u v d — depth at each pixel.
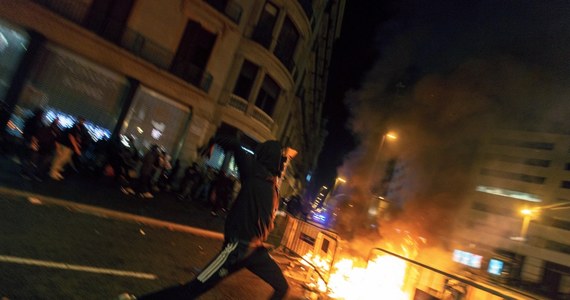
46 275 3.53
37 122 9.55
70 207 6.29
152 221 7.27
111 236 5.51
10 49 11.97
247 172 2.88
